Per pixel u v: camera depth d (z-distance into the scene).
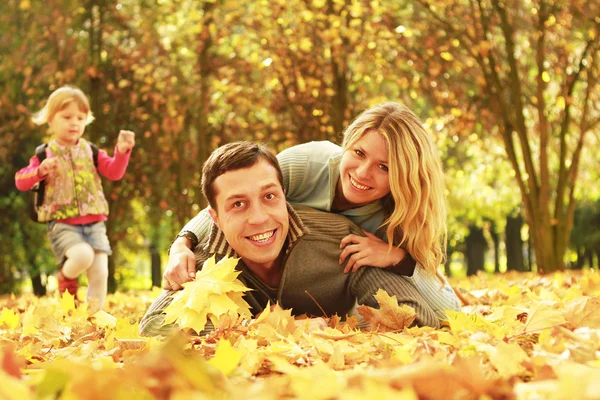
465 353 2.22
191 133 13.63
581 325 2.64
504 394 1.55
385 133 3.50
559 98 11.43
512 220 28.23
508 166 15.50
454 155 16.22
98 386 1.31
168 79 12.41
